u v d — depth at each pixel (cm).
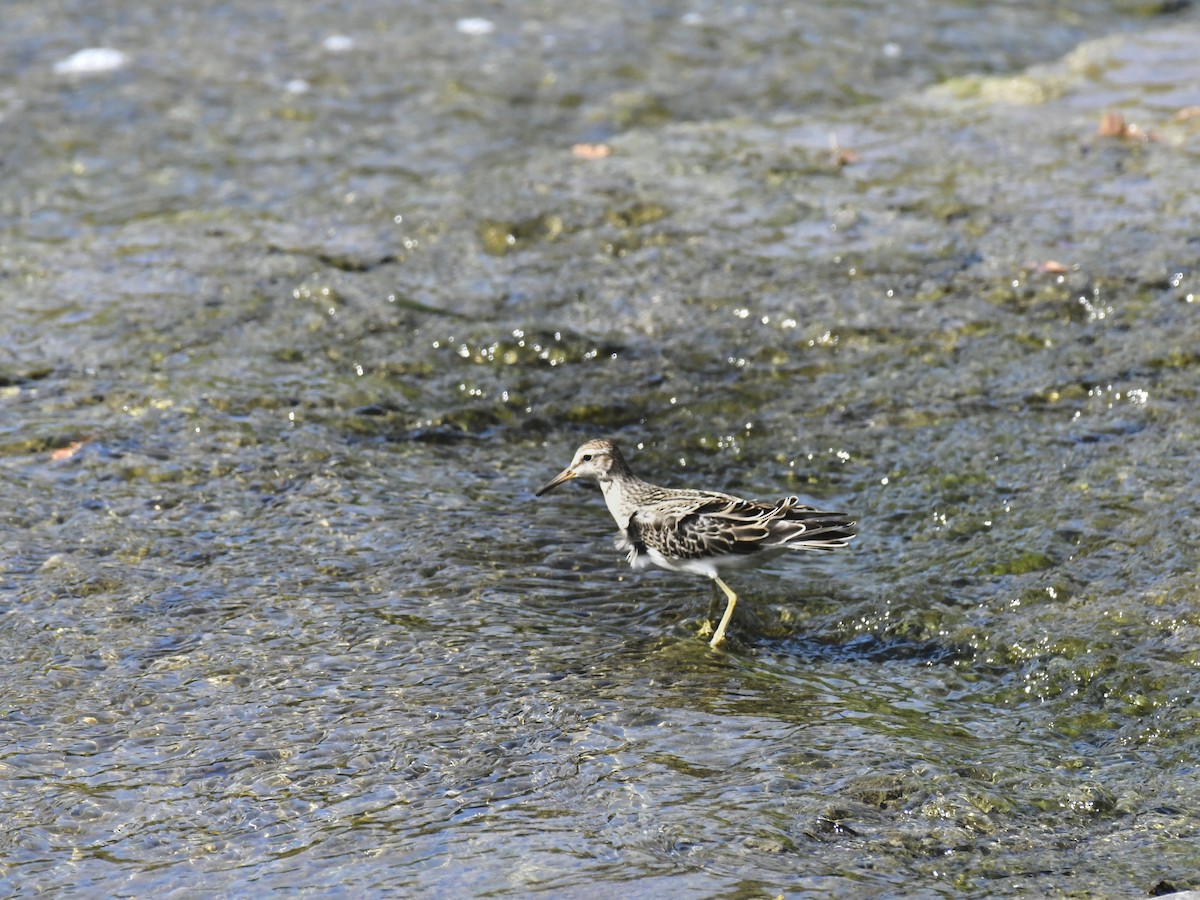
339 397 1406
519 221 1745
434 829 811
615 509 1155
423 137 2009
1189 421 1309
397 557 1155
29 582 1098
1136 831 809
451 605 1086
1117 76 2103
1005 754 890
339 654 1012
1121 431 1310
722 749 890
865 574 1139
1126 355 1433
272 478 1269
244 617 1060
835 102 2078
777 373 1459
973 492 1239
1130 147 1859
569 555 1177
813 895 741
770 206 1762
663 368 1475
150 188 1892
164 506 1216
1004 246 1647
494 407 1413
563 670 996
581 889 747
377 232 1736
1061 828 812
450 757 885
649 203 1780
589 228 1731
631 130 2012
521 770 870
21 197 1870
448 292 1608
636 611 1091
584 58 2231
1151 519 1155
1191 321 1479
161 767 880
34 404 1365
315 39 2317
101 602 1076
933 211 1731
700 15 2381
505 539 1197
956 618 1060
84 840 811
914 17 2375
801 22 2347
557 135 2011
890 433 1346
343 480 1271
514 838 798
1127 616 1035
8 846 806
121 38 2309
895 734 912
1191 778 865
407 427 1376
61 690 966
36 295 1584
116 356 1456
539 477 1310
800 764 870
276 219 1778
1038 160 1845
